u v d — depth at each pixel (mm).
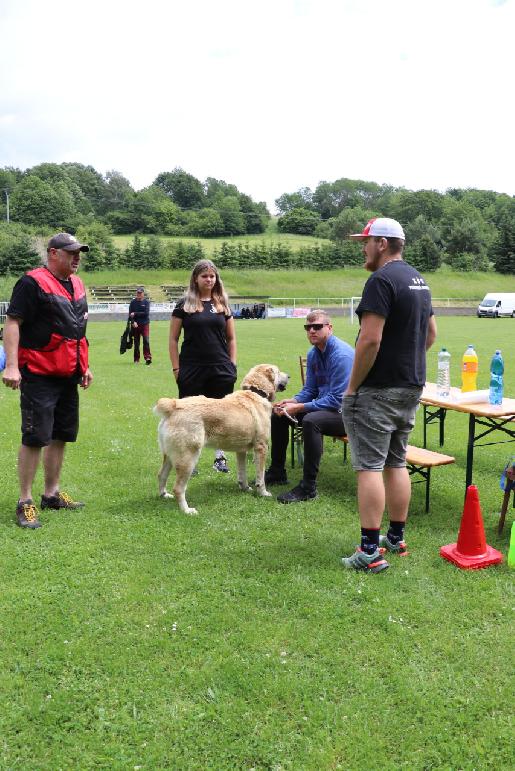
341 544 4594
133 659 3180
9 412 9180
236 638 3355
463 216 103375
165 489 5688
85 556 4324
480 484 6062
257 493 5730
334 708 2828
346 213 100375
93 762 2531
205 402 5293
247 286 66500
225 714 2789
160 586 3932
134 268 70312
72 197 103375
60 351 4789
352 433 4086
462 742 2637
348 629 3453
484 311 43312
